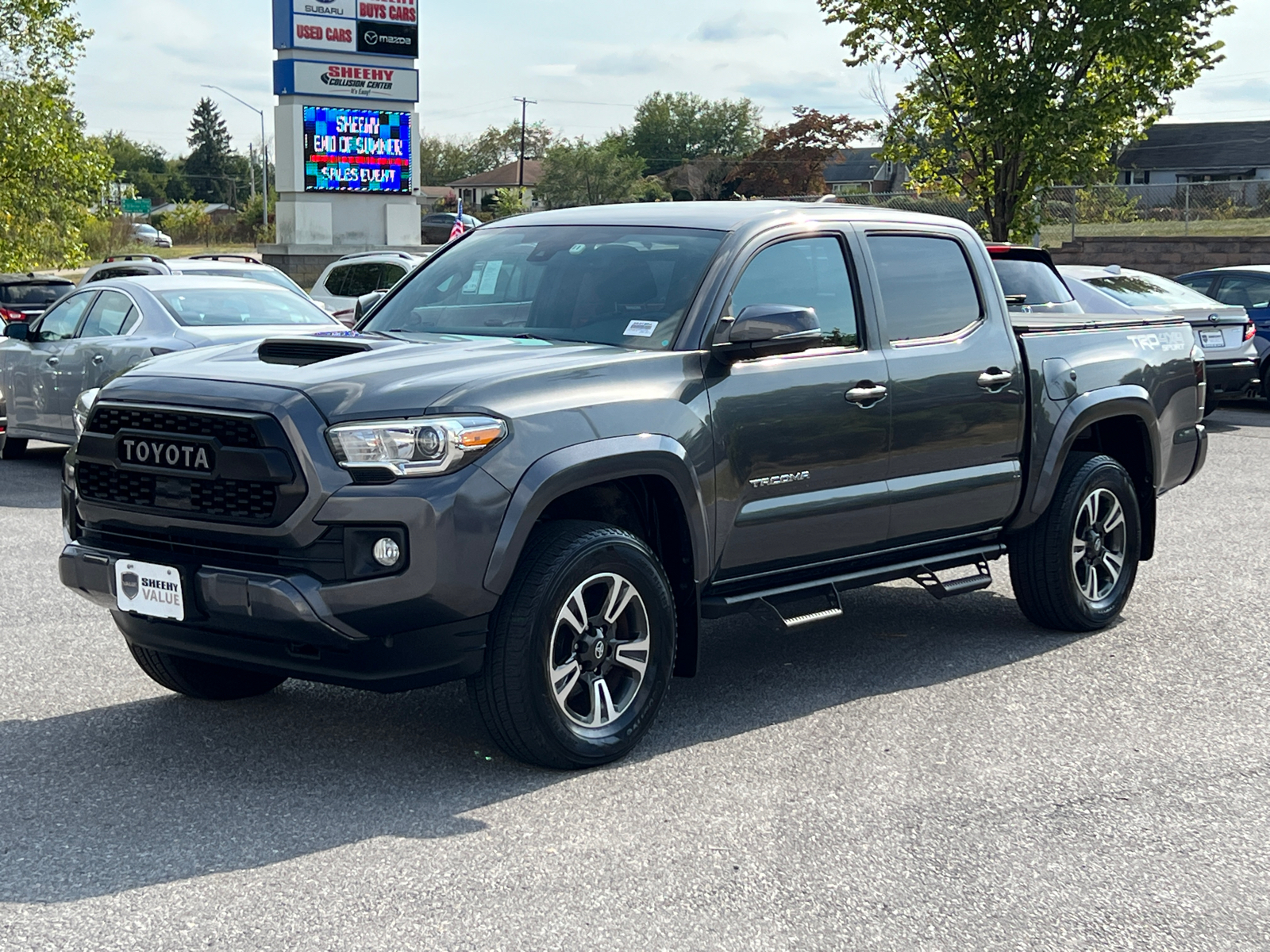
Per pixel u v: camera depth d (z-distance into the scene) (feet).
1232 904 12.42
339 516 14.02
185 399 14.85
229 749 16.43
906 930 11.82
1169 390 23.56
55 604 24.02
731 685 19.45
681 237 18.02
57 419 40.11
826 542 18.33
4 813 14.33
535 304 18.11
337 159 118.32
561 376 15.46
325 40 116.57
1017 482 20.83
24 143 87.51
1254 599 24.81
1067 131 67.77
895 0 69.05
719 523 16.83
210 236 293.02
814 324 16.47
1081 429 21.63
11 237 90.68
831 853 13.46
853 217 19.34
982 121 69.31
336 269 62.80
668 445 15.96
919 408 19.16
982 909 12.25
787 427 17.49
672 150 503.20
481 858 13.23
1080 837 13.93
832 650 21.47
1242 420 53.57
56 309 41.83
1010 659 20.86
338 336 17.99
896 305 19.38
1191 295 49.78
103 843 13.53
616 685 16.26
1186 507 34.53
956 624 23.17
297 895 12.35
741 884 12.71
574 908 12.16
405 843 13.56
